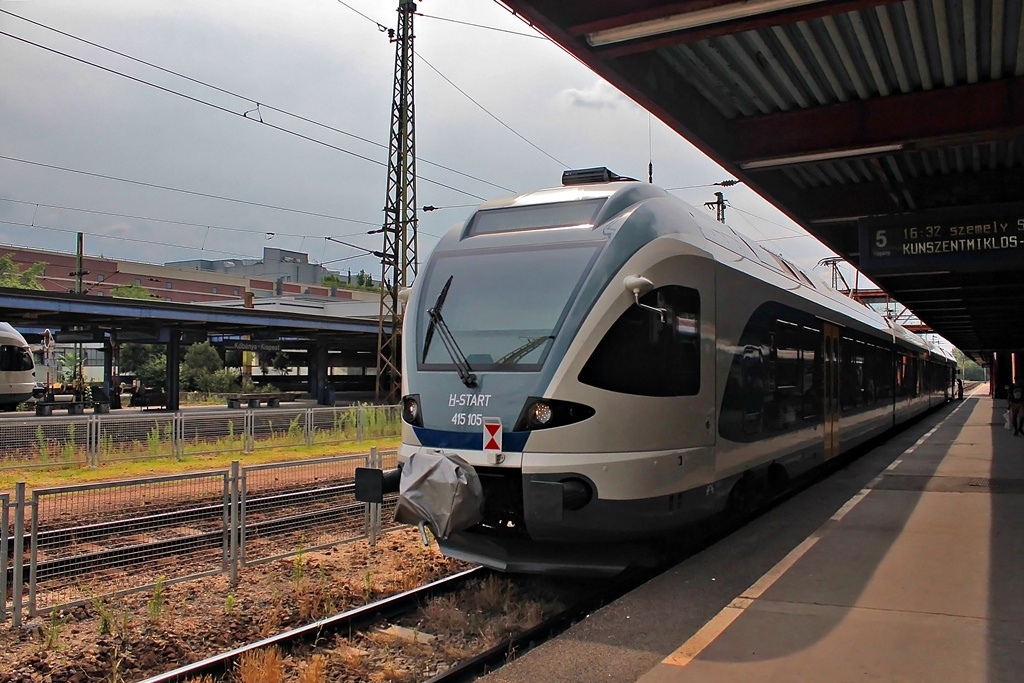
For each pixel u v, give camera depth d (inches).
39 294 1106.7
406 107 1106.7
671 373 301.7
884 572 272.1
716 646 204.8
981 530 335.3
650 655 212.7
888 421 763.4
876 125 391.2
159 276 3390.7
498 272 309.3
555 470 271.0
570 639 224.7
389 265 1146.7
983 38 320.8
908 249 506.0
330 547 393.7
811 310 472.7
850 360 580.4
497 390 283.7
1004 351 2082.9
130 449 698.8
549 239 309.1
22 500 276.8
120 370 2393.0
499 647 245.0
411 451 296.7
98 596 293.9
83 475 614.2
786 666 191.2
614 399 280.2
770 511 387.2
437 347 306.0
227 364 2458.2
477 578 334.3
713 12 269.7
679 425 303.6
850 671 187.5
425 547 396.8
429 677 241.6
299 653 257.4
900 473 521.3
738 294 358.9
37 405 1259.2
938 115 379.2
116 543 354.3
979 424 1053.8
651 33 285.3
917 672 186.1
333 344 1838.1
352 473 553.9
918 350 1056.2
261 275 4045.3
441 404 293.7
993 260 489.4
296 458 732.7
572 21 283.4
